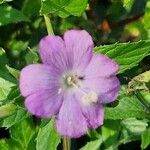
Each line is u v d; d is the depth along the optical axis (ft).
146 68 0.34
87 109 0.26
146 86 0.28
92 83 0.26
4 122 0.27
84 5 0.29
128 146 0.35
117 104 0.28
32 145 0.31
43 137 0.27
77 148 0.34
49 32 0.29
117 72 0.26
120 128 0.32
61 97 0.25
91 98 0.25
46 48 0.25
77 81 0.26
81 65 0.26
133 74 0.34
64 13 0.30
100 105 0.26
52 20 0.35
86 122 0.26
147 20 0.34
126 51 0.26
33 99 0.24
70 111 0.26
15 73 0.26
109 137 0.33
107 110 0.28
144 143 0.31
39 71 0.24
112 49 0.26
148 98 0.29
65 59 0.25
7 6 0.33
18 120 0.27
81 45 0.25
